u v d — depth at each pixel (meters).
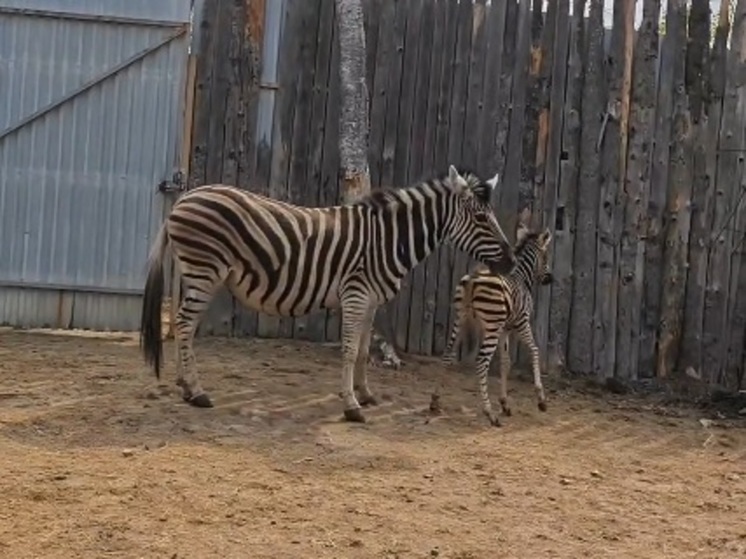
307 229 7.56
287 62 10.09
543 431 7.91
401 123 10.12
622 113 10.08
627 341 10.12
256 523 5.29
